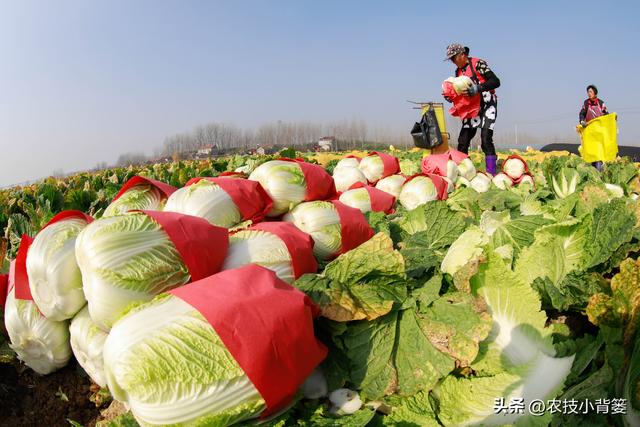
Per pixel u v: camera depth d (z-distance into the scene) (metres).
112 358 2.32
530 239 4.11
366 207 6.41
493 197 6.79
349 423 2.46
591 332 3.33
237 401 2.32
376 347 3.00
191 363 2.26
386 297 3.19
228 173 5.93
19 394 3.52
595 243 3.72
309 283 3.13
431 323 3.01
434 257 4.04
